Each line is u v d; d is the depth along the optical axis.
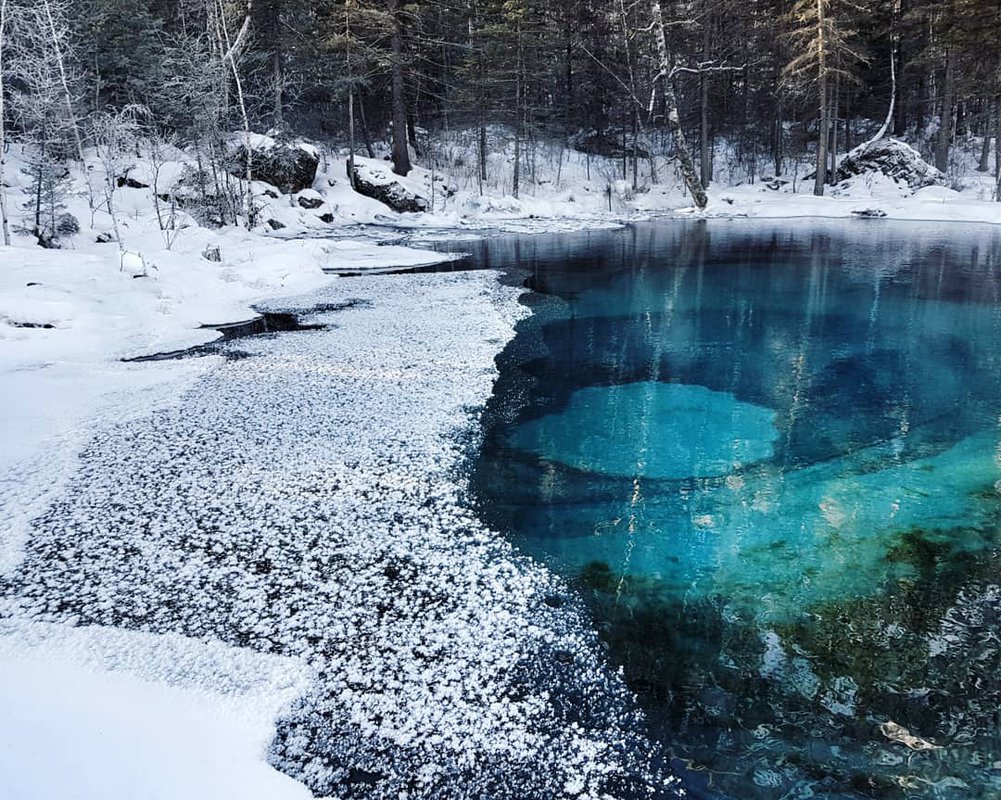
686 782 2.01
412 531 3.58
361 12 22.73
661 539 3.54
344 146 29.41
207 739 2.15
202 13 21.23
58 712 2.24
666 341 7.73
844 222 19.94
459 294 10.41
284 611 2.88
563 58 30.97
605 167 30.84
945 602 2.95
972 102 28.17
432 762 2.08
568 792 1.97
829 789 1.98
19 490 4.05
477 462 4.49
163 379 6.29
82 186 16.95
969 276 10.98
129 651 2.62
